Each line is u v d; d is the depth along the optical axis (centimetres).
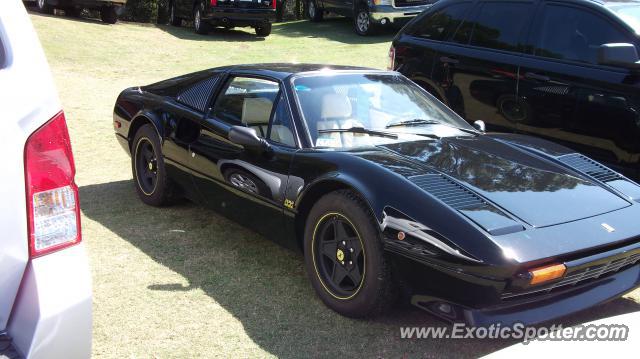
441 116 424
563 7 539
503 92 567
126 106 519
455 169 324
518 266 255
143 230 443
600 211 304
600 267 288
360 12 1623
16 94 196
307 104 379
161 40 1483
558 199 307
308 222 337
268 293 350
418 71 652
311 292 353
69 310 198
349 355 288
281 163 357
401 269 285
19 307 196
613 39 502
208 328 309
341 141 365
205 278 368
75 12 1730
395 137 374
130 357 281
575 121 512
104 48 1288
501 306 269
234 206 399
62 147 205
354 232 313
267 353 288
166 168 465
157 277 366
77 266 204
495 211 284
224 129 407
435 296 278
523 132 557
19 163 193
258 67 429
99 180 563
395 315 325
